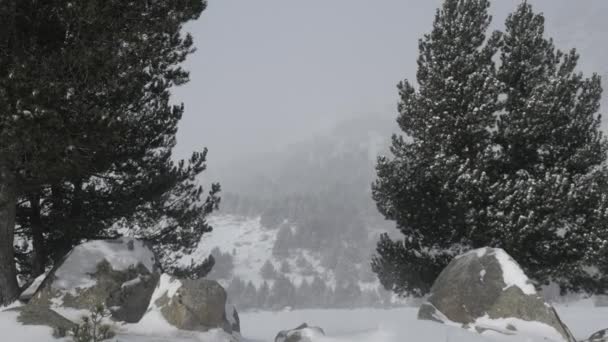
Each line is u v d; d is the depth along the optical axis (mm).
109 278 11133
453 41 18844
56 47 12781
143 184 17141
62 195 16594
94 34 12156
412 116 19266
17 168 12133
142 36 12422
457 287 12586
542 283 17609
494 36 19047
